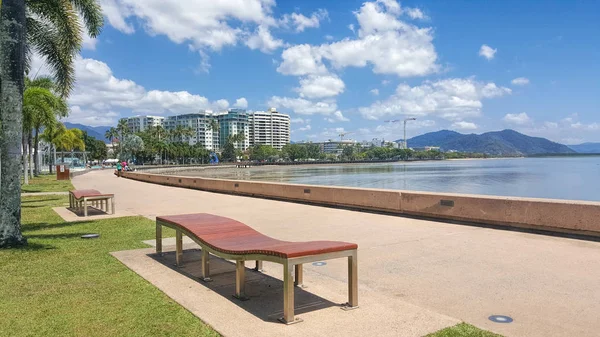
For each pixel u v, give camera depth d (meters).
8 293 5.29
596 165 154.38
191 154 179.38
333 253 4.52
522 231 9.02
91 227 10.62
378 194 12.32
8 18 8.48
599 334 3.95
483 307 4.70
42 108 28.86
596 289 5.22
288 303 4.23
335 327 4.14
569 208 8.29
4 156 8.33
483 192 45.69
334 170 130.25
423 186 54.59
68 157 78.12
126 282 5.74
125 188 26.19
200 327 4.17
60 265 6.69
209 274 6.00
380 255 7.18
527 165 164.38
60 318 4.43
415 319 4.32
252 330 4.07
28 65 13.23
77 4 11.32
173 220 6.86
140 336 3.96
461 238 8.45
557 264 6.38
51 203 17.23
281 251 4.32
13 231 8.27
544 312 4.52
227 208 14.27
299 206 14.42
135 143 144.12
